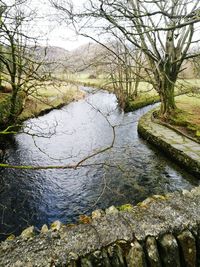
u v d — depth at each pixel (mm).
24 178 9586
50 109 20578
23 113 15992
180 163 10391
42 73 7102
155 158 11500
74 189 8820
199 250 3402
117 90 21922
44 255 3027
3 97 14602
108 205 7871
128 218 3672
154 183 9266
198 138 12188
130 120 18578
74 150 12438
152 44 14562
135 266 3037
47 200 8203
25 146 12969
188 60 14719
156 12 4609
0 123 12117
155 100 27188
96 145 13164
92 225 3559
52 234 3414
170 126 14609
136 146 13094
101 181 9281
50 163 10938
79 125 17047
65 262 2936
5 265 2887
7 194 8469
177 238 3346
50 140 13953
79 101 25969
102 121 18234
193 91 9180
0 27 5012
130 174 9805
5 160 11148
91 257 3021
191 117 15820
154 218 3637
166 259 3189
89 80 38562
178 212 3758
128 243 3193
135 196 8367
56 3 8125
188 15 4703
